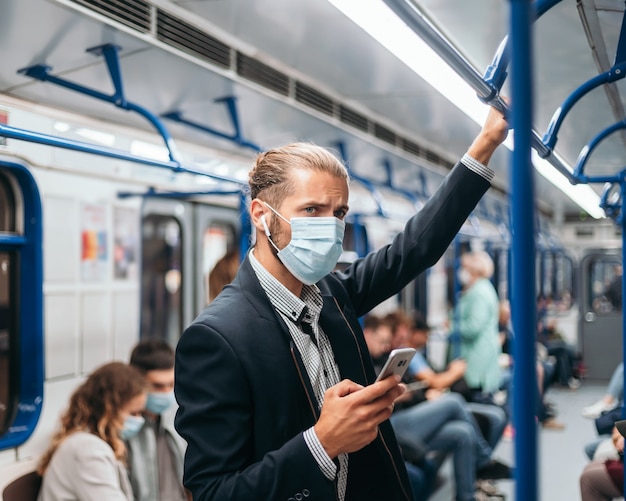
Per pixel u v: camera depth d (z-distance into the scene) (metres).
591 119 3.25
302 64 3.66
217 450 1.34
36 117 3.50
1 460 3.38
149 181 4.39
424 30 1.34
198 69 3.12
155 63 3.04
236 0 2.79
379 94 4.27
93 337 4.01
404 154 5.63
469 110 3.64
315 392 1.46
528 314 0.89
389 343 5.38
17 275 3.57
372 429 1.29
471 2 2.69
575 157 3.99
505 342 8.34
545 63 3.07
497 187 9.66
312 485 1.26
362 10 2.09
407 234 1.72
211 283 4.31
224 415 1.35
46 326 3.64
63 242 3.77
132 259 4.36
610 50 2.58
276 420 1.38
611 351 11.35
